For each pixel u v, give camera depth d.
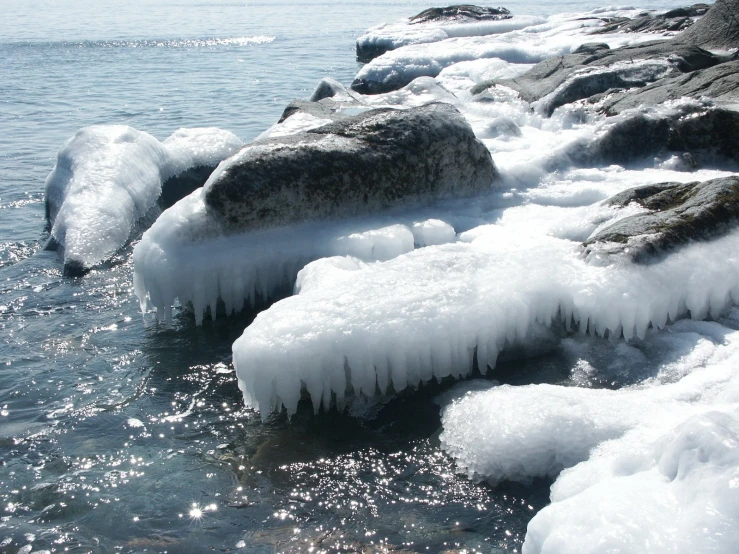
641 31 16.62
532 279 4.51
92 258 6.34
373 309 4.18
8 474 3.84
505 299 4.32
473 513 3.42
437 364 4.17
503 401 3.81
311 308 4.22
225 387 4.55
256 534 3.39
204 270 5.16
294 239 5.48
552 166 6.85
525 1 46.50
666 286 4.43
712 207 4.89
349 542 3.31
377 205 5.93
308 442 3.98
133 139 7.87
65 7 50.12
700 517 2.37
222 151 8.61
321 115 7.71
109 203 6.85
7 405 4.43
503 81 10.52
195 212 5.32
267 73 17.78
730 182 5.21
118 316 5.50
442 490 3.57
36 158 9.91
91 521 3.51
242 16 39.75
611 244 4.66
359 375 4.05
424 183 6.11
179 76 17.19
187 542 3.36
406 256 4.82
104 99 14.28
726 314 4.60
